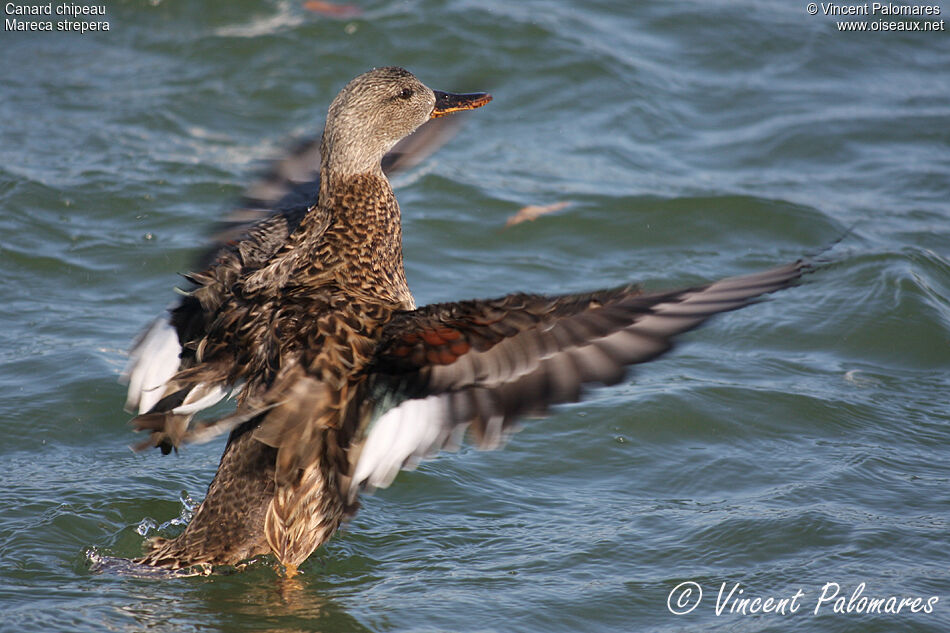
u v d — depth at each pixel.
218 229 10.10
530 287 13.50
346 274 8.59
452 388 7.26
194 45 19.31
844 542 8.99
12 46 19.36
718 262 14.27
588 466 10.40
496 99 18.25
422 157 10.90
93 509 9.35
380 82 9.51
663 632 7.90
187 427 8.16
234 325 8.16
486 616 8.01
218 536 8.12
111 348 11.89
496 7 20.33
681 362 12.19
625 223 15.05
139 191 15.16
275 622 7.81
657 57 20.00
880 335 12.63
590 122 17.89
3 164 15.56
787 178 16.62
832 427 10.93
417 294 13.23
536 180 16.12
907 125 18.17
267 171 10.62
